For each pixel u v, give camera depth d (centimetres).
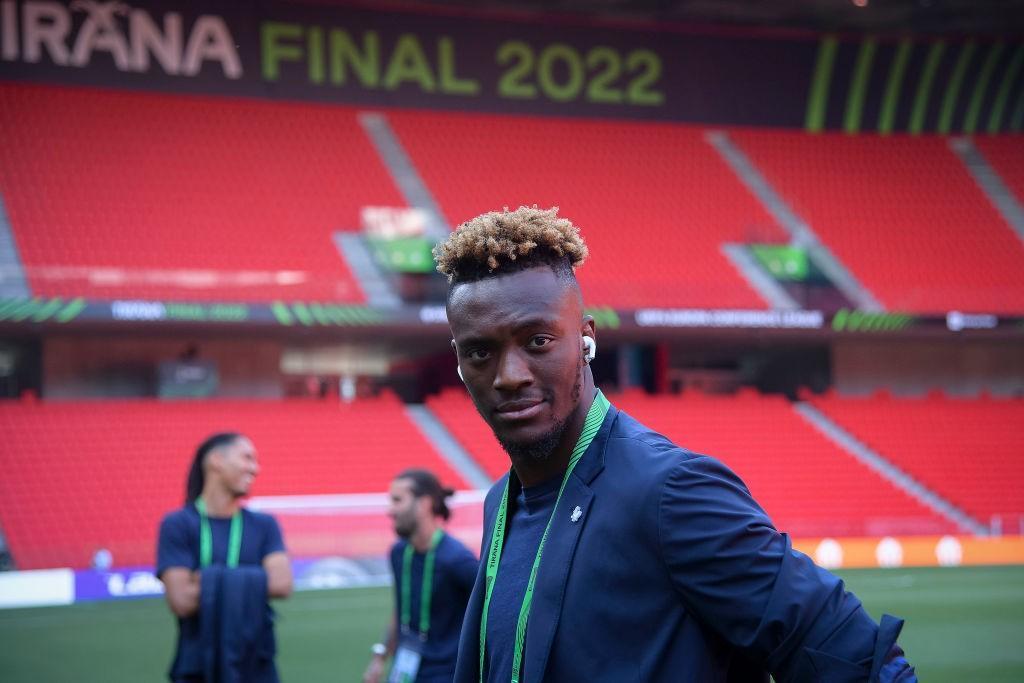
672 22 2930
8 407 2050
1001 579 1686
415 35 2808
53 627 1297
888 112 3016
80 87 2538
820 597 158
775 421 2406
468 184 2634
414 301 2261
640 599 165
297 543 1702
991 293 2559
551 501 183
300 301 2202
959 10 2814
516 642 176
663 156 2864
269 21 2698
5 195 2298
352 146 2662
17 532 1780
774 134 2977
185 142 2530
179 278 2144
